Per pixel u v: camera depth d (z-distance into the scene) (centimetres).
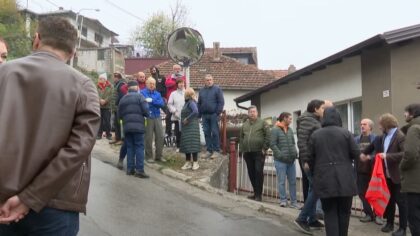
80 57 4531
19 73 266
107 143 1349
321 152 632
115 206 773
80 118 266
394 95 1091
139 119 973
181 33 1298
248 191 1064
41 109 260
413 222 631
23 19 3706
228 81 3030
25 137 256
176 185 965
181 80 1231
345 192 615
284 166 927
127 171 999
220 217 777
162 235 660
